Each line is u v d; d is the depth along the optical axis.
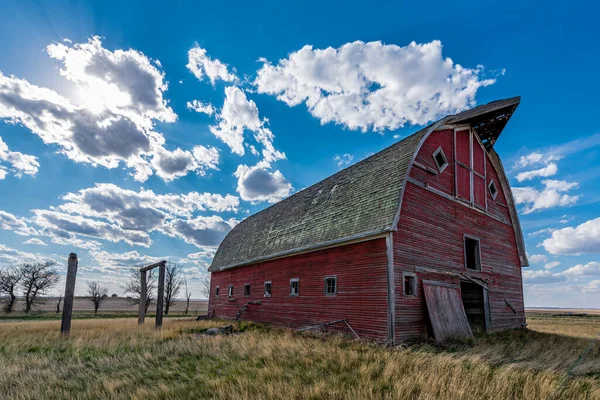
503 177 21.34
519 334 16.80
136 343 13.56
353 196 17.36
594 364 9.55
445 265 15.63
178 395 7.19
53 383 8.46
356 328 14.25
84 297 111.44
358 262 14.79
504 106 18.05
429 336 13.71
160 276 21.61
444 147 17.33
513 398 6.75
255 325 20.73
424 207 15.27
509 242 21.03
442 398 6.30
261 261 22.98
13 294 58.16
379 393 6.66
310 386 7.09
